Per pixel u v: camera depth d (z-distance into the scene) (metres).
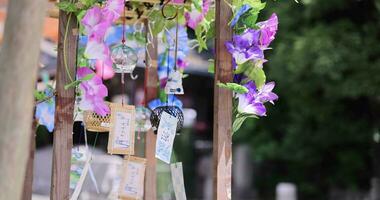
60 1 3.06
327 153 15.24
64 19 2.99
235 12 3.15
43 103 3.69
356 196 14.75
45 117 3.78
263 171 16.75
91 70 3.15
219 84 3.05
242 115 3.22
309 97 13.79
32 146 3.42
